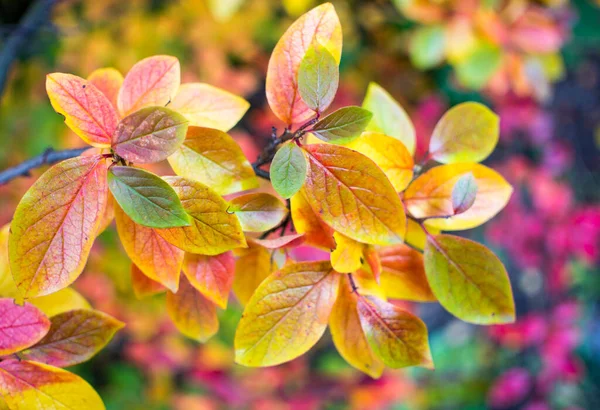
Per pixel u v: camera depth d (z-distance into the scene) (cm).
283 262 44
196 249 40
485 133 46
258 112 141
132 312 114
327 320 42
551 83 146
